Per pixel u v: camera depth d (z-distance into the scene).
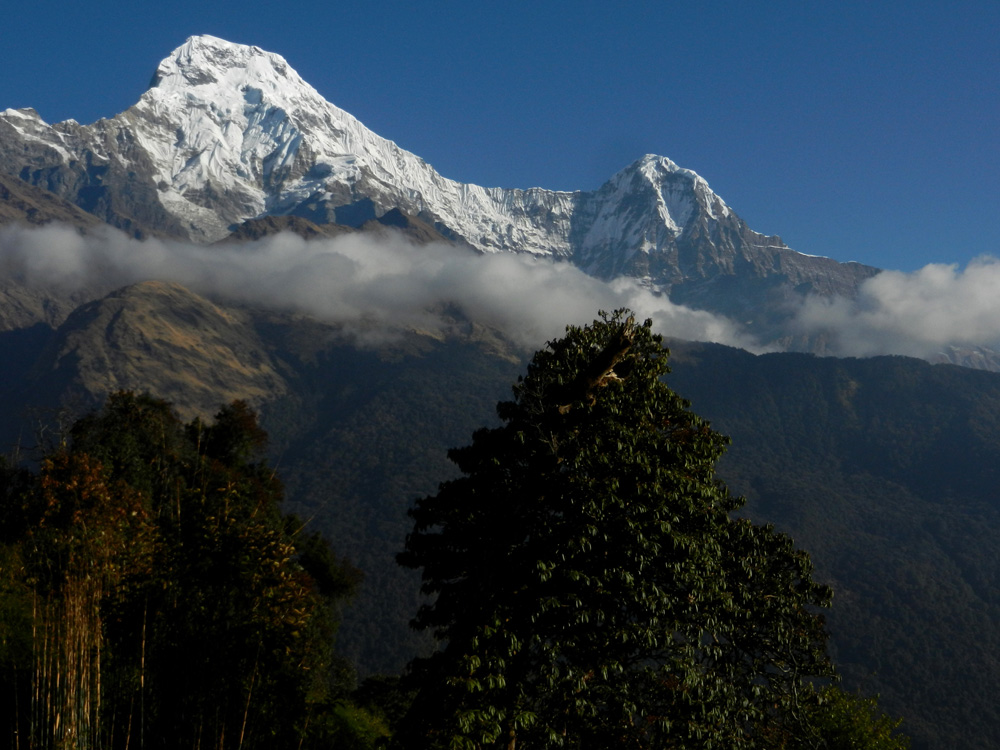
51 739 10.85
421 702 14.52
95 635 12.35
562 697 14.76
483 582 15.73
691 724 14.90
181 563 16.03
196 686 13.51
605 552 15.52
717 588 16.47
